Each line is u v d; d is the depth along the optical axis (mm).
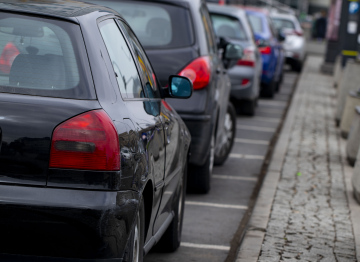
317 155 12539
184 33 8625
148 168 4586
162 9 8734
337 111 16531
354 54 23344
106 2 8773
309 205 8695
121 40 5062
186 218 8156
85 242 3895
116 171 4012
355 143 11539
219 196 9430
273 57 22344
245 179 10727
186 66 8430
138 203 4250
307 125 16516
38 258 3908
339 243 7102
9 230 3859
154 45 8547
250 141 14375
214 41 10172
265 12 23469
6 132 3922
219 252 6930
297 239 7125
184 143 6383
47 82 4094
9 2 4371
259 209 8281
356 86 16156
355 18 23500
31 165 3912
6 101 3975
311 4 80250
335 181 10352
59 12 4363
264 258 6395
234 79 16875
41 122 3945
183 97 6324
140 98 5023
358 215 8367
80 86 4113
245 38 17141
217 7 17547
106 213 3906
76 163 3938
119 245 3998
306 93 24484
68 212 3859
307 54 48562
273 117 18500
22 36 4203
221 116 10023
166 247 6605
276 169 10898
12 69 4113
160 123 5227
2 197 3855
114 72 4457
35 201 3859
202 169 9172
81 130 3959
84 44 4254
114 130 4051
